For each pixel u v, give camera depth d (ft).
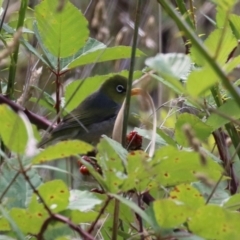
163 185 14.49
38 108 30.35
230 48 15.70
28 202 15.26
